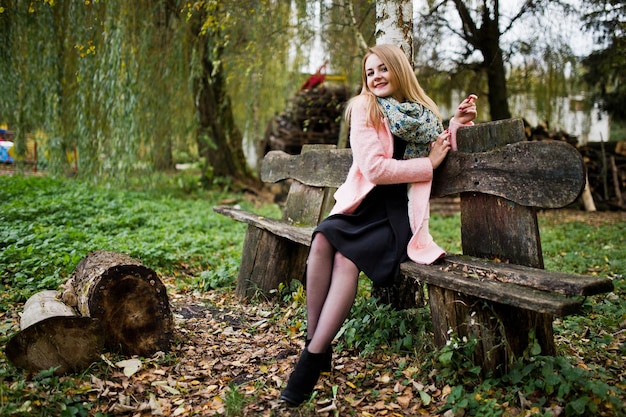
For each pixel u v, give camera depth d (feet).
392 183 9.01
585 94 44.80
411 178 8.99
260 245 13.70
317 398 8.11
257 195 43.42
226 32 29.91
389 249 8.71
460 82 38.11
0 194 27.27
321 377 8.73
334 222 8.74
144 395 8.42
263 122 61.82
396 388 8.26
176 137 37.22
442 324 8.55
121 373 8.98
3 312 11.72
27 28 29.07
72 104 31.83
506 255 8.68
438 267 8.54
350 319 10.66
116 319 9.67
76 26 27.53
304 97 42.68
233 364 9.63
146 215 24.97
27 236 17.35
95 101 30.81
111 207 26.07
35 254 15.61
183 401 8.26
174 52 32.45
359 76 30.27
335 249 8.62
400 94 9.50
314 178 13.89
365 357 9.46
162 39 33.14
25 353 8.45
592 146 41.98
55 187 30.76
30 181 32.27
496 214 8.86
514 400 7.48
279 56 32.91
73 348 8.74
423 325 9.61
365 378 8.71
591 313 11.61
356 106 9.43
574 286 6.59
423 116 9.21
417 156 9.50
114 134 29.71
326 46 34.01
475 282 7.53
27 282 13.46
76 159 36.91
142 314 9.84
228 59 31.45
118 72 27.71
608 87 42.50
